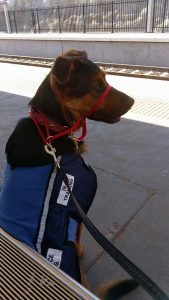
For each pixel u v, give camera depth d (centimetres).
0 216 57
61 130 58
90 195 62
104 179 113
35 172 54
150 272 74
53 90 57
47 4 1126
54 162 55
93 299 42
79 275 58
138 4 573
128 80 247
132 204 98
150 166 120
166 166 119
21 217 54
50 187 53
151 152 131
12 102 215
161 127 156
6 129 167
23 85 260
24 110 197
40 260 50
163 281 72
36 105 59
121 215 94
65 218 55
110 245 40
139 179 112
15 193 54
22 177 54
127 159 127
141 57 299
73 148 59
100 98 59
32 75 295
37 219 53
